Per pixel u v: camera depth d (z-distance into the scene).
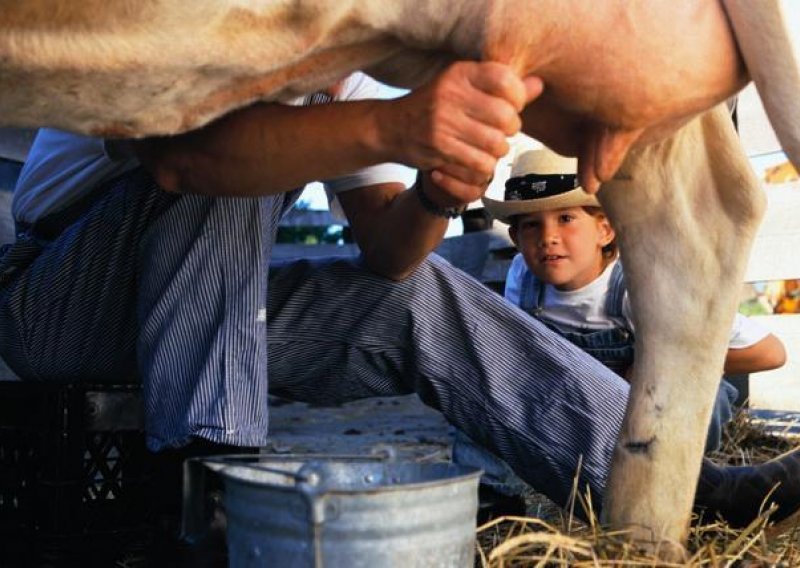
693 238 1.99
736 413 3.95
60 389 2.13
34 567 2.13
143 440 2.28
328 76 1.68
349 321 2.48
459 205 2.25
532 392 2.38
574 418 2.34
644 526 1.97
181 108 1.60
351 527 1.38
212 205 2.12
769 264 4.71
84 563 2.16
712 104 1.75
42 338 2.40
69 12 1.38
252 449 2.06
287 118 1.71
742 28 1.66
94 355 2.43
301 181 1.79
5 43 1.38
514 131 1.58
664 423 1.98
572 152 1.82
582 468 2.32
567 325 3.04
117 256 2.30
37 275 2.40
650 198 2.00
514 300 3.18
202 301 2.10
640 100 1.67
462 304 2.42
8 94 1.47
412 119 1.60
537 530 2.36
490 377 2.40
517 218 3.03
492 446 2.44
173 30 1.45
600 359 3.00
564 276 2.94
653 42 1.62
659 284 2.02
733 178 1.96
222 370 2.03
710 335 1.99
